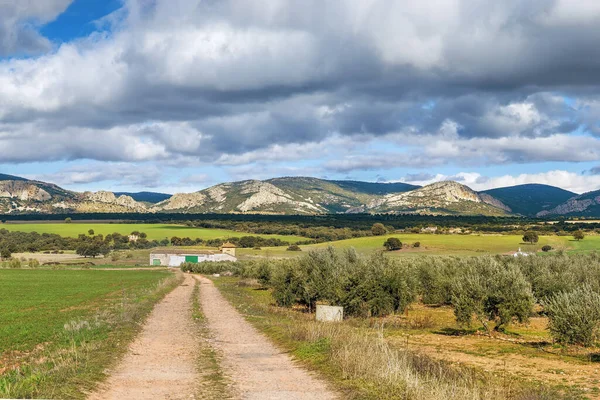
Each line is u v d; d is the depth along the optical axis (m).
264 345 24.56
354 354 17.61
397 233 199.38
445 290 45.22
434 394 13.37
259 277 70.50
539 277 40.28
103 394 14.46
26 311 41.50
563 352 24.28
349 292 36.81
